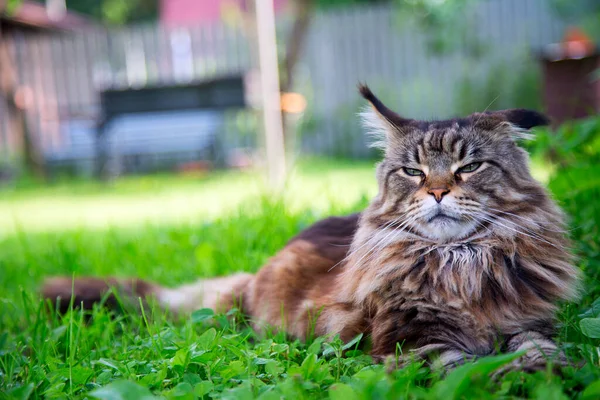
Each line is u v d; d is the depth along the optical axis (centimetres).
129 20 618
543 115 104
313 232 117
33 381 91
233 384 88
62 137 387
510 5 366
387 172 105
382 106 109
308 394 83
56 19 403
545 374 82
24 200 276
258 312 111
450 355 90
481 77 355
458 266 97
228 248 137
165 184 297
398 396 79
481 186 99
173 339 102
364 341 98
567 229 106
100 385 90
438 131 102
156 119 333
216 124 341
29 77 394
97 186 305
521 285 97
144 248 149
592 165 133
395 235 101
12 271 143
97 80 394
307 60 379
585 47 250
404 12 366
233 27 384
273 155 224
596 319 91
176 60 394
